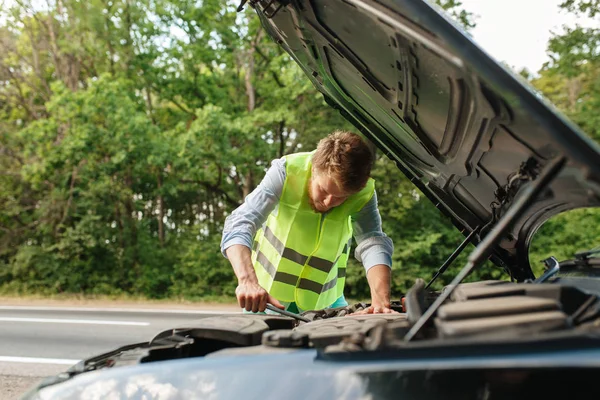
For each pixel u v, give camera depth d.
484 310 1.21
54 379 1.64
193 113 20.81
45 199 19.67
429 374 1.15
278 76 18.81
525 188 1.70
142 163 17.94
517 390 1.08
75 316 11.05
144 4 18.91
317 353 1.33
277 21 1.94
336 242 2.71
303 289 2.75
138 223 20.66
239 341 1.65
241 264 2.28
